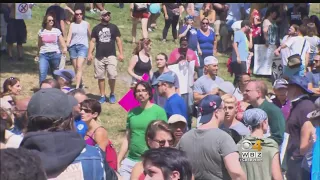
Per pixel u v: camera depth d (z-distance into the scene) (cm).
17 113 1672
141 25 5656
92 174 1113
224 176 1603
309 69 4144
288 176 2103
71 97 1277
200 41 4209
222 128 2025
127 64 4866
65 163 1078
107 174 1159
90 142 1906
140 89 2220
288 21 5081
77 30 3928
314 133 1984
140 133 2198
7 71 4478
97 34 3866
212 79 2933
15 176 740
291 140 2103
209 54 4234
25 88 4169
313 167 1877
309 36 4244
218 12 5466
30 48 5119
